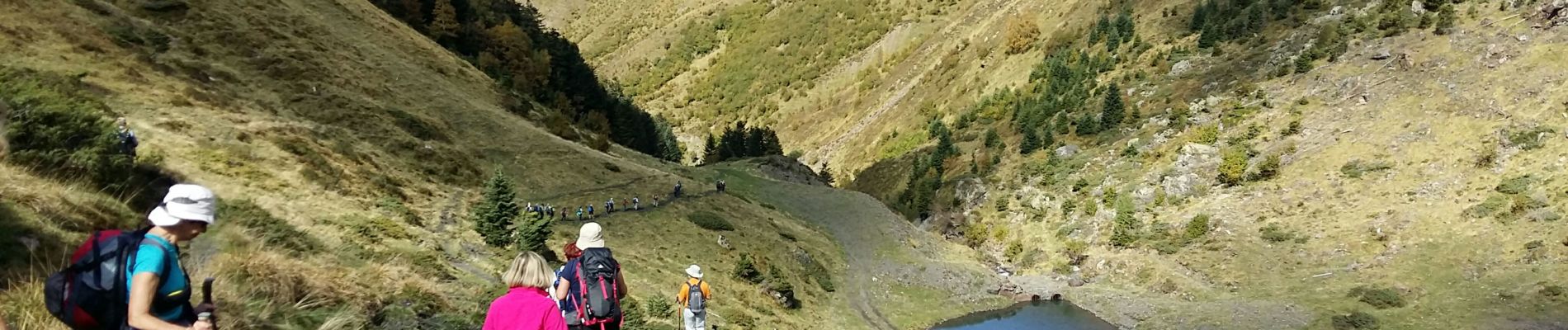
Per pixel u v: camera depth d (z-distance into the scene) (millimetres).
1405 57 88938
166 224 5801
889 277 70125
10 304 9789
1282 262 67250
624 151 106000
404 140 59531
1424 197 69875
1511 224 62812
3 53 40250
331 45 74438
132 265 5566
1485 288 57312
